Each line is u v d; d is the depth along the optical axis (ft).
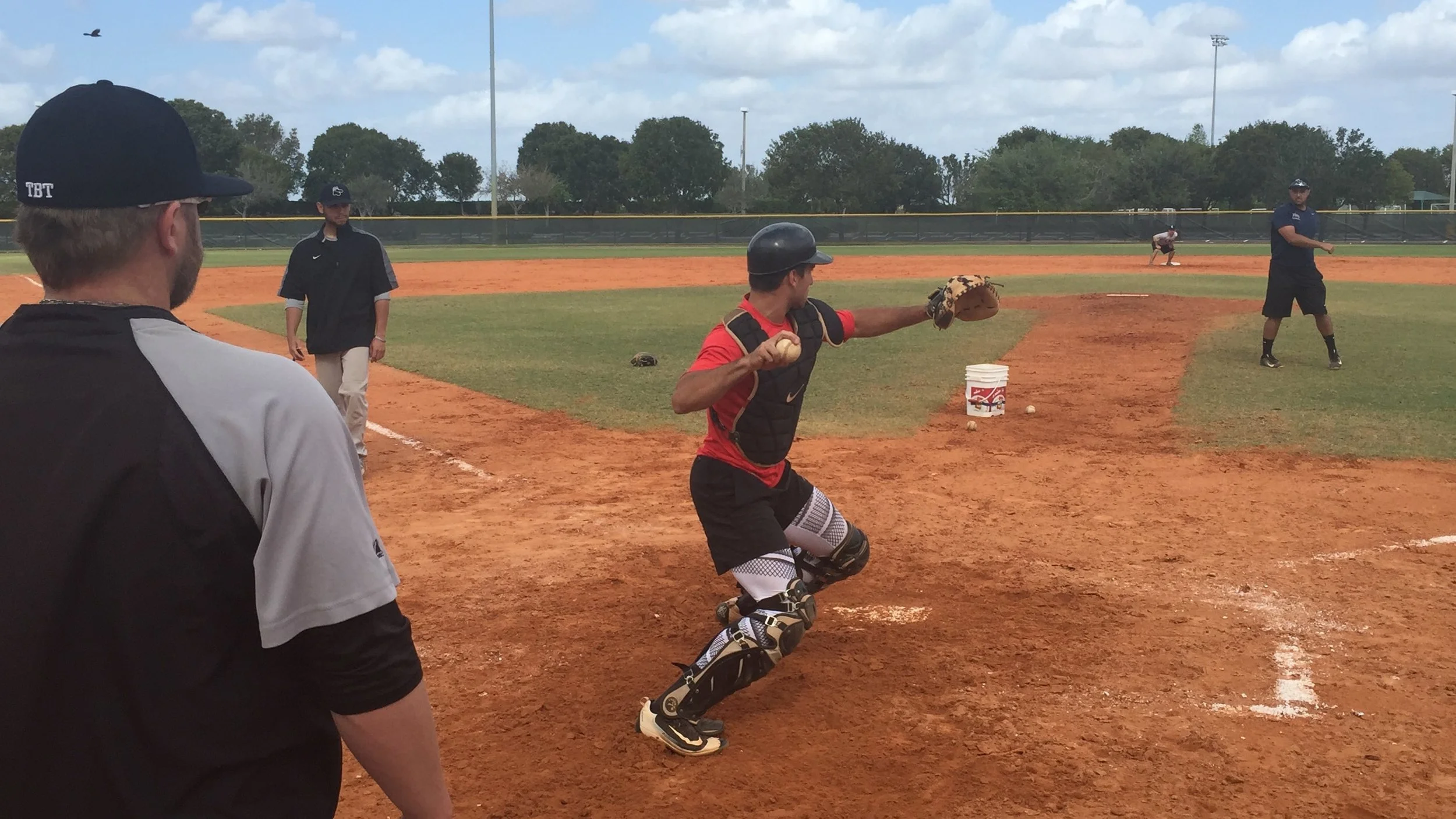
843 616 16.89
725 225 173.17
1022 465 26.91
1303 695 13.94
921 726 13.14
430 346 50.16
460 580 18.89
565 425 32.55
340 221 26.32
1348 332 51.44
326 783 5.72
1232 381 38.09
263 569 5.13
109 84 5.40
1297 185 38.81
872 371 41.70
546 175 266.98
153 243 5.44
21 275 101.24
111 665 4.92
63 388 5.01
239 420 5.06
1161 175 237.66
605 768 12.24
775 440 12.73
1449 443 28.12
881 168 249.75
